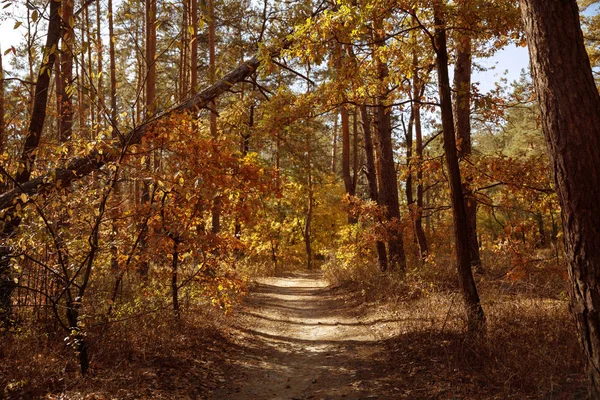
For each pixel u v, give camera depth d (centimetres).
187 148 666
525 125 2283
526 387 478
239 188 725
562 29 398
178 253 807
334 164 4059
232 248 824
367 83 814
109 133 588
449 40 862
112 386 526
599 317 376
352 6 621
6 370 525
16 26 514
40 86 770
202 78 2153
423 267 1309
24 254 539
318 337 930
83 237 608
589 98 390
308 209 3347
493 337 606
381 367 657
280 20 1761
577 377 473
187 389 566
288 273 2733
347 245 1834
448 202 2400
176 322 796
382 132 1477
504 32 682
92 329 661
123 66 2373
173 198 719
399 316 924
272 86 2097
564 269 765
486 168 875
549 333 607
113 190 643
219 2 1839
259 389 609
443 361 605
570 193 390
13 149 720
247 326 988
